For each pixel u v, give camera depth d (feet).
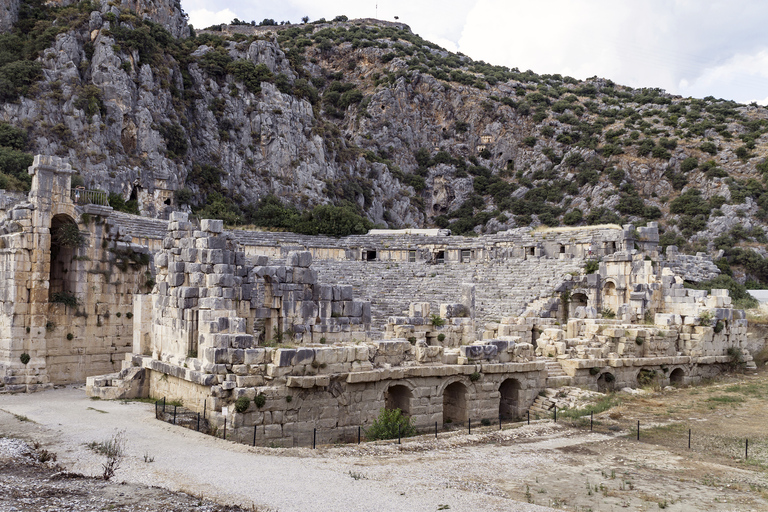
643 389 125.70
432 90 608.19
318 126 426.51
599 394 114.62
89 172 269.64
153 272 128.98
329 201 391.45
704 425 92.27
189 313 89.81
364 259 244.63
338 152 442.50
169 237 99.40
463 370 104.06
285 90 412.36
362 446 73.67
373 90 602.85
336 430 89.04
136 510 45.65
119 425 75.20
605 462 70.90
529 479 62.90
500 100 597.52
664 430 88.69
